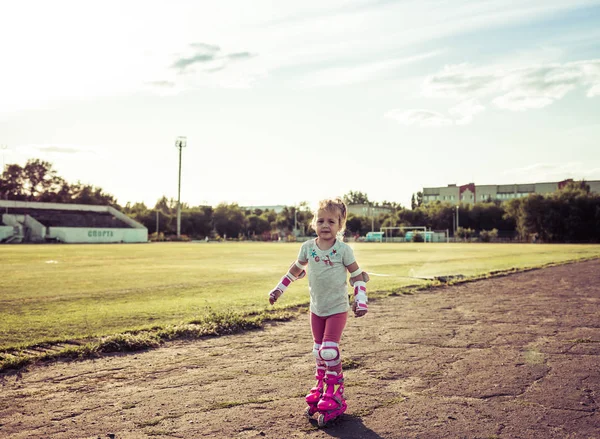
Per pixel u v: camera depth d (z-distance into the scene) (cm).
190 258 3053
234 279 1620
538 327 760
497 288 1331
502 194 13038
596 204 8188
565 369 513
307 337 689
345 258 399
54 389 450
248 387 453
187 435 339
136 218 10888
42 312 912
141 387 455
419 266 2192
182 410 391
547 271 1905
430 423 361
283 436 337
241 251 4288
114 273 1880
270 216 13650
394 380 474
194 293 1221
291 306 969
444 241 9481
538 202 8506
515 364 534
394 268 2092
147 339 638
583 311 925
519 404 404
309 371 510
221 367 527
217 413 384
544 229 8488
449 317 857
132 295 1180
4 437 338
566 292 1235
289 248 5194
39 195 11369
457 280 1500
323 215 397
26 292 1246
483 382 467
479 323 796
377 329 743
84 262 2603
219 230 11975
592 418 371
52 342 640
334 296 395
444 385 457
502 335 696
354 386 454
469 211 11162
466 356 571
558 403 406
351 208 14488
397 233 11375
